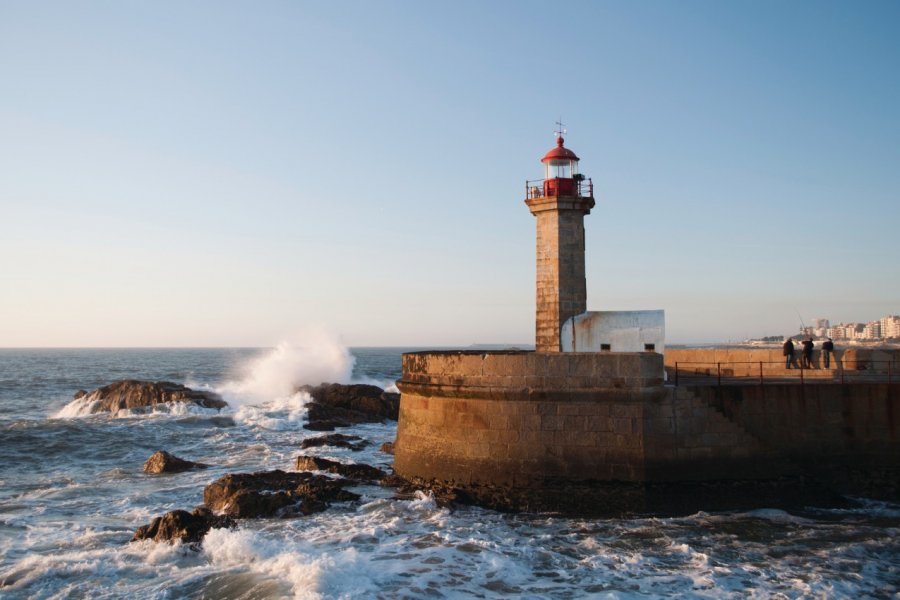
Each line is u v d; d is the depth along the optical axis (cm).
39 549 1281
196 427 3011
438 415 1672
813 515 1433
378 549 1250
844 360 1795
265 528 1395
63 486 1848
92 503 1648
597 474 1466
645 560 1180
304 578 1071
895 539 1280
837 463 1527
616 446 1461
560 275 1880
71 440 2588
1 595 1071
